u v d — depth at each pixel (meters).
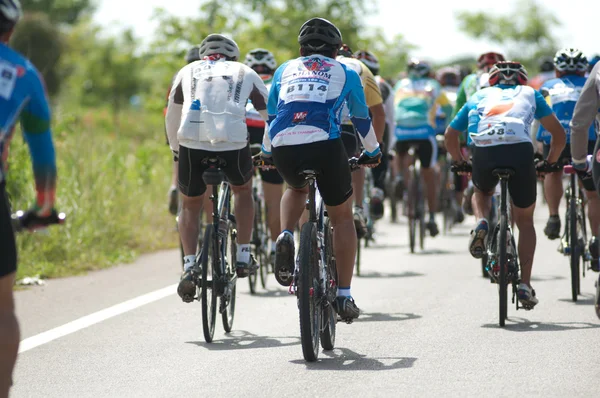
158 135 50.91
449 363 15.90
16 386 14.93
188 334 18.95
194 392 14.33
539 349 16.91
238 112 18.30
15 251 10.80
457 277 26.58
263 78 25.89
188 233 18.20
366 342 17.80
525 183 19.73
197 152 18.20
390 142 29.81
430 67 34.62
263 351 17.19
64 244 29.47
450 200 41.16
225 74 18.53
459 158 21.55
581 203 23.77
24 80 10.84
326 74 16.39
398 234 39.16
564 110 23.69
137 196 38.31
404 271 28.00
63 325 19.88
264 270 25.53
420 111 33.59
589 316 20.31
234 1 59.75
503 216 19.58
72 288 24.89
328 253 17.11
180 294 17.73
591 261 22.59
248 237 19.61
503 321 19.19
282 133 16.20
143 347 17.72
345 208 16.80
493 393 13.91
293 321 20.31
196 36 54.00
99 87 107.75
